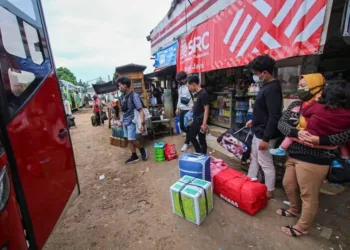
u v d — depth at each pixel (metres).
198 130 3.58
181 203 2.25
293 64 3.46
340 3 2.41
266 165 2.45
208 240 1.98
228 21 3.42
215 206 2.48
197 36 4.40
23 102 1.30
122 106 3.92
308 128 1.66
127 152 4.98
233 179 2.51
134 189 3.10
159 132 5.93
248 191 2.24
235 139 2.90
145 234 2.13
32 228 1.22
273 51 2.66
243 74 5.61
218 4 4.62
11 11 1.37
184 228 2.17
